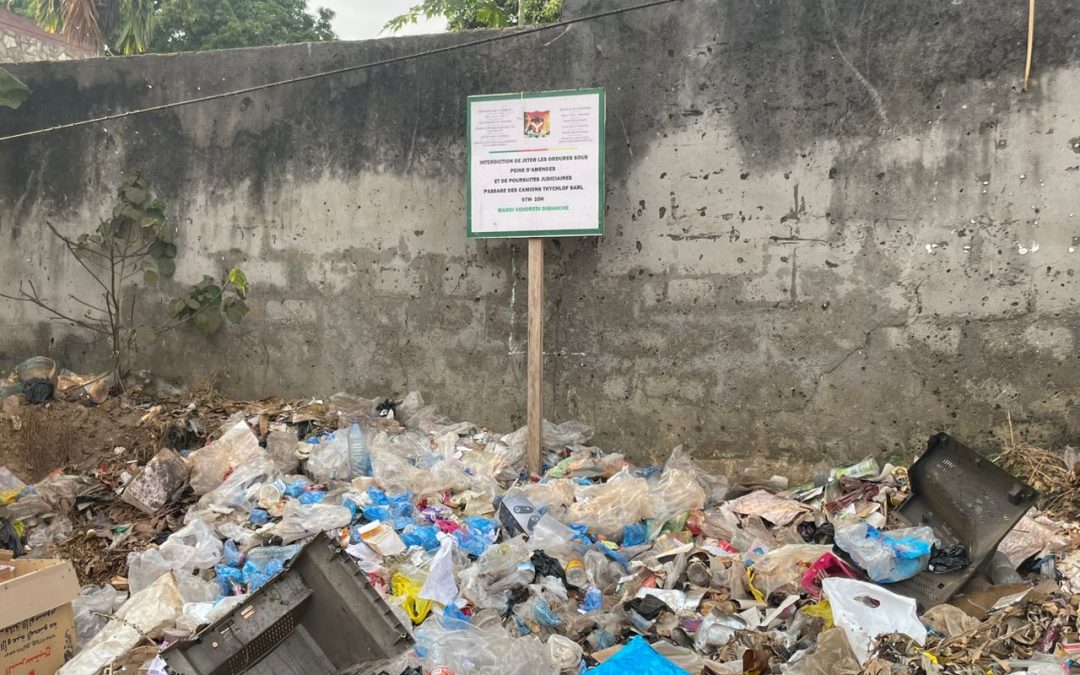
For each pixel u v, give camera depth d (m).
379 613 2.71
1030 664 2.89
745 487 4.88
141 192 5.80
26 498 4.43
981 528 3.50
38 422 5.27
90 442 5.26
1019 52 4.52
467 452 5.08
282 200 5.84
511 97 4.90
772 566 3.65
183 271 6.05
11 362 6.38
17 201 6.29
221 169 5.93
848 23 4.78
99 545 4.18
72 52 11.52
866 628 3.11
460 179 5.49
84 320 6.21
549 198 4.91
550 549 3.95
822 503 4.53
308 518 4.09
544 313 5.39
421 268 5.61
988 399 4.68
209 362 6.05
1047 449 4.57
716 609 3.48
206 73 5.90
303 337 5.86
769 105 4.93
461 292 5.54
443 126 5.50
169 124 6.00
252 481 4.57
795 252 4.93
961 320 4.70
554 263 5.36
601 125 4.82
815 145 4.86
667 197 5.13
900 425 4.82
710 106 5.02
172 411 5.64
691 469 4.96
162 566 3.73
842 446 4.92
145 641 3.16
